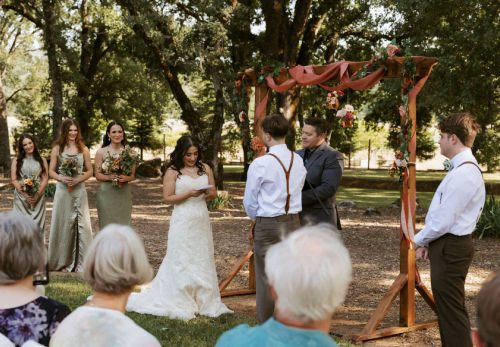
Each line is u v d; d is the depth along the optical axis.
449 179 4.17
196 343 4.95
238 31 17.80
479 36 14.16
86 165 8.04
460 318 4.27
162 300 5.98
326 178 5.58
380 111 21.59
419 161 35.12
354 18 20.22
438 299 4.30
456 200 4.13
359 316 6.14
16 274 2.22
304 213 5.62
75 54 24.03
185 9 17.70
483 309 1.41
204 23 15.74
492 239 11.47
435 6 14.22
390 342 5.29
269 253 1.79
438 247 4.26
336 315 6.16
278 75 6.75
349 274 1.73
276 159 4.98
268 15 16.55
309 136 5.68
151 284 6.55
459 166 4.16
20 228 2.23
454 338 4.27
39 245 2.28
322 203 5.59
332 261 1.69
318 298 1.67
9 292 2.28
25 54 37.53
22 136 7.92
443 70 15.02
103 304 2.08
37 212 7.96
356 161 39.94
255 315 6.08
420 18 14.98
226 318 5.84
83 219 7.98
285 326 1.73
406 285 5.55
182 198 5.96
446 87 15.09
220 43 16.34
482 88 15.84
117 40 23.89
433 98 15.03
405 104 5.39
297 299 1.67
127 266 2.04
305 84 6.38
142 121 36.16
